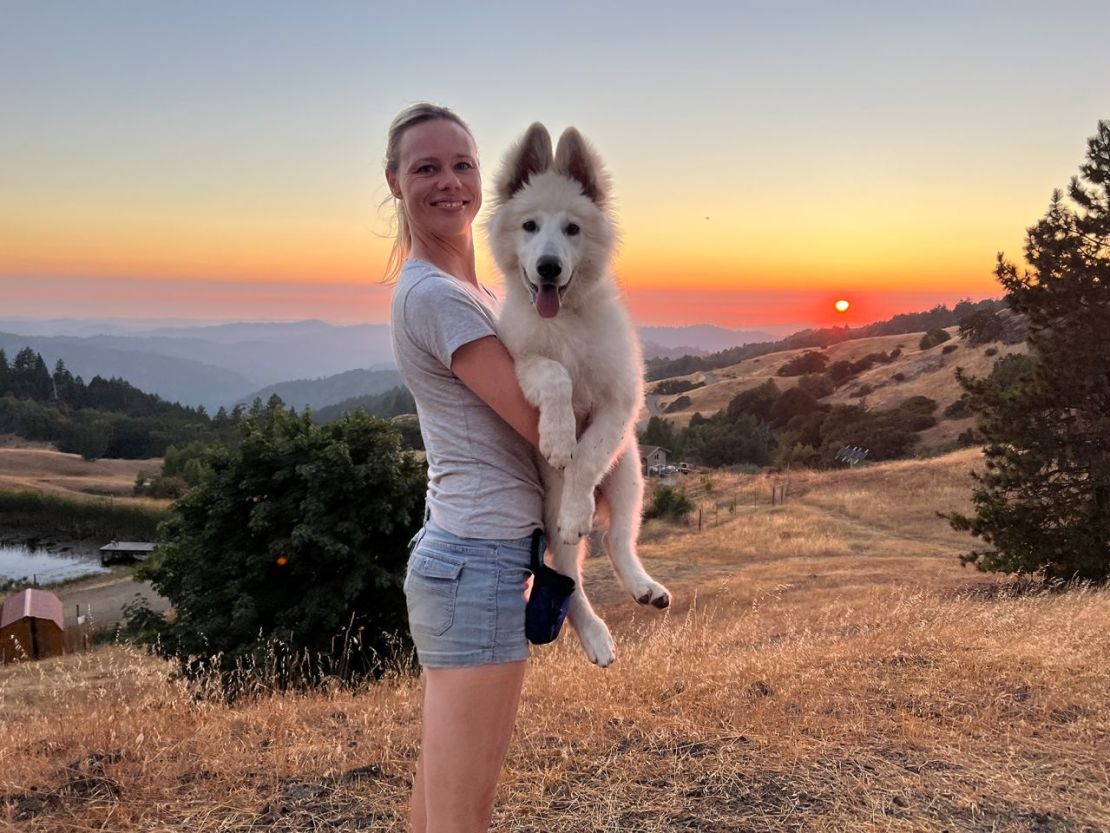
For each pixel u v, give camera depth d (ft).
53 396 537.65
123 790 14.76
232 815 13.70
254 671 29.89
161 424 444.55
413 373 7.97
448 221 8.81
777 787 13.69
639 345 10.71
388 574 46.60
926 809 12.83
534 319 9.65
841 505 111.96
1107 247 51.96
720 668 20.38
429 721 7.83
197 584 48.93
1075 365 51.21
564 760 14.93
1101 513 50.19
